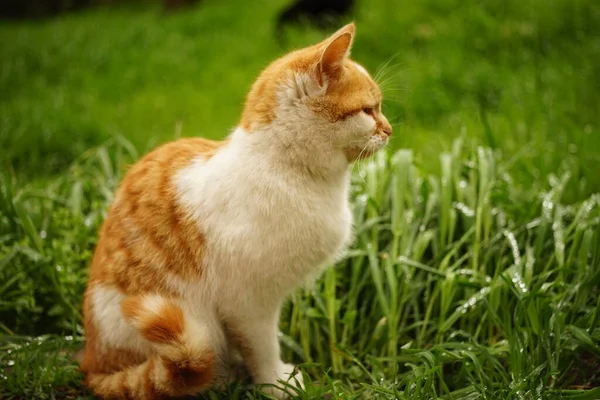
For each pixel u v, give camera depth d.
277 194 2.90
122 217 3.20
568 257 3.79
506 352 3.37
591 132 5.29
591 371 3.33
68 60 10.16
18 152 6.68
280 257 2.94
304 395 3.05
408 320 3.91
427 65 7.68
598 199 4.06
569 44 7.70
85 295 3.37
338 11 9.61
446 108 6.75
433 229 4.07
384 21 9.02
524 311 3.29
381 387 3.06
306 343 3.73
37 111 7.85
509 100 6.44
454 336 3.66
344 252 3.46
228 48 9.77
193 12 12.18
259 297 3.03
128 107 8.15
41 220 4.44
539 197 4.20
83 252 4.26
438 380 3.36
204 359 2.80
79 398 3.26
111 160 5.12
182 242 3.02
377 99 3.05
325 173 2.99
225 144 3.13
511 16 8.64
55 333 4.01
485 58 7.87
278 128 2.91
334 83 2.92
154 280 3.07
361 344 3.73
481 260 3.98
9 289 4.00
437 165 5.16
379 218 4.06
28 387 3.37
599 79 6.69
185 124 7.44
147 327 2.78
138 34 11.09
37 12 17.08
